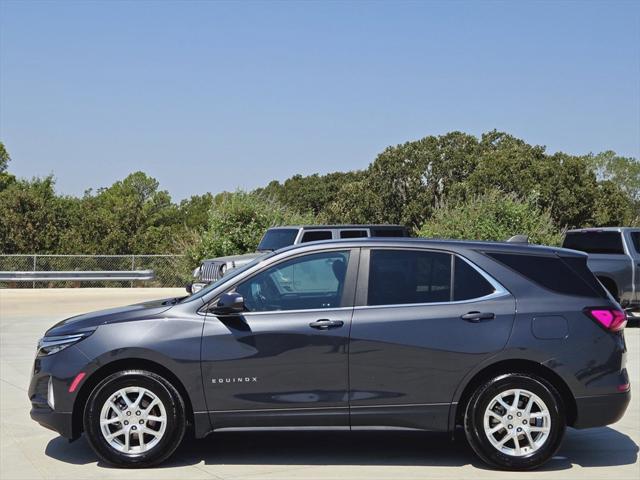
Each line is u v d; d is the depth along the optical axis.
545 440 6.38
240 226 30.00
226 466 6.52
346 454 6.91
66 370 6.50
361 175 72.44
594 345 6.46
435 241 6.79
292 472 6.32
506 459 6.38
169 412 6.46
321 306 6.61
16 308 22.03
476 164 61.06
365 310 6.55
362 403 6.46
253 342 6.48
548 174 55.84
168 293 28.02
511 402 6.45
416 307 6.55
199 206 95.06
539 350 6.42
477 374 6.49
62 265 30.92
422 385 6.44
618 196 57.44
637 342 14.62
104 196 89.62
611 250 16.58
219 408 6.48
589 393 6.43
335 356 6.46
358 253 6.73
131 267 31.48
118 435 6.47
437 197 61.00
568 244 17.36
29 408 8.88
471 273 6.65
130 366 6.60
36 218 36.78
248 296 6.68
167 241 39.09
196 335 6.50
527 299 6.55
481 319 6.47
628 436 7.64
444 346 6.44
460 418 6.60
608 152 97.62
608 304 6.58
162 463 6.60
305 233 17.78
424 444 7.27
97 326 6.61
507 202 28.36
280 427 6.49
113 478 6.18
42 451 7.06
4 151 69.94
